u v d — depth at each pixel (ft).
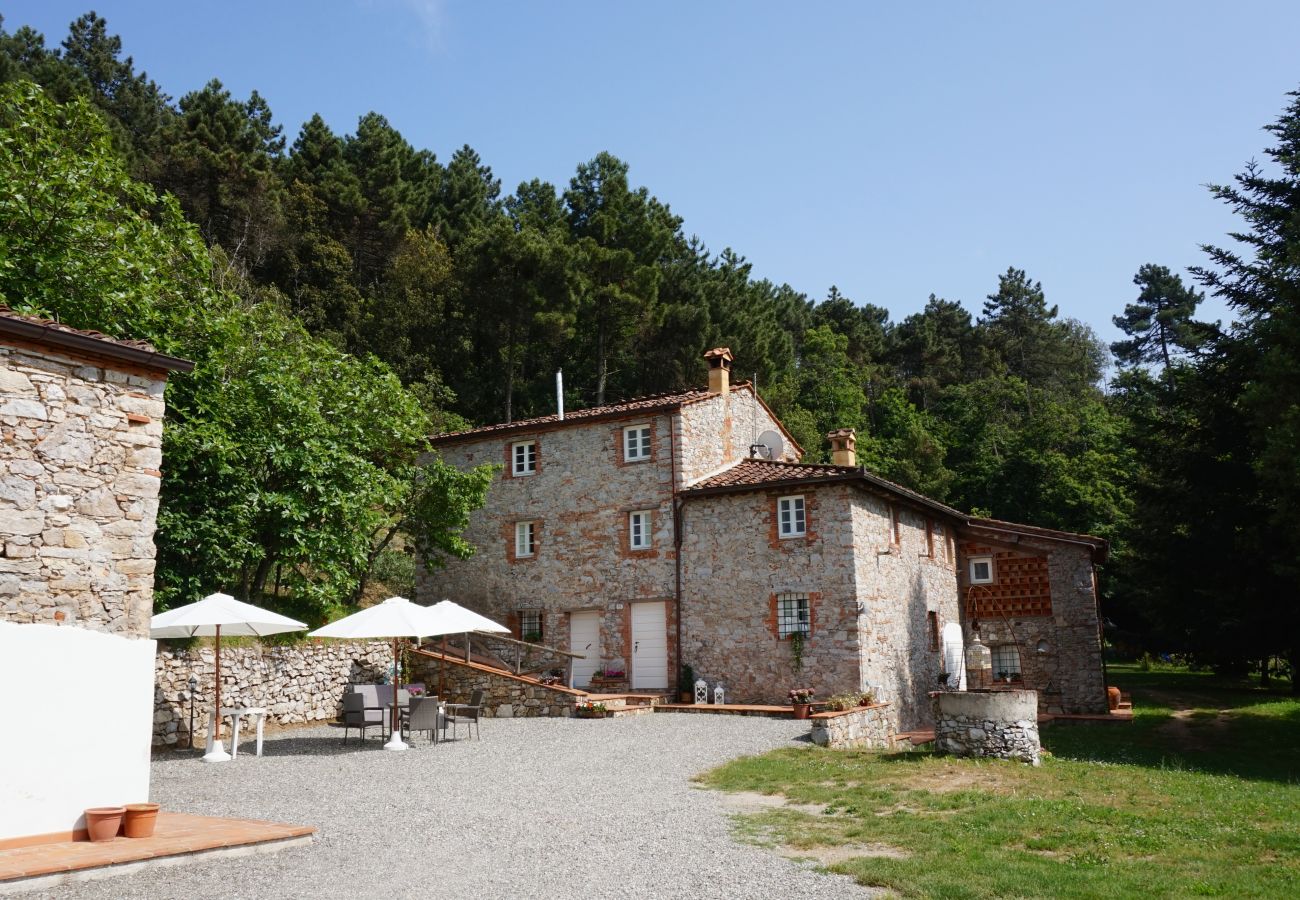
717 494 70.38
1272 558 73.46
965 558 87.97
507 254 129.08
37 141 54.44
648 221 146.20
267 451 57.98
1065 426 162.61
